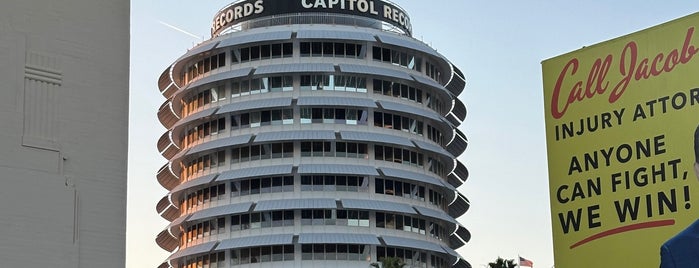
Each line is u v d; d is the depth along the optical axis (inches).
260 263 5452.8
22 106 2556.6
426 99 5935.0
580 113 2805.1
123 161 2689.5
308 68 5634.8
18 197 2500.0
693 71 2630.4
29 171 2529.5
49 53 2635.3
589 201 2743.6
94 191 2625.5
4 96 2529.5
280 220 5502.0
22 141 2534.5
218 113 5679.1
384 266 4598.9
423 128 5885.8
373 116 5708.7
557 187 2810.0
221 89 5812.0
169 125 6333.7
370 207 5492.1
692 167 2591.0
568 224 2770.7
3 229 2464.3
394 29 6087.6
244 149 5659.5
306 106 5629.9
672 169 2623.0
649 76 2704.2
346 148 5625.0
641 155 2682.1
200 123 5841.5
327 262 5423.2
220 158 5718.5
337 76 5713.6
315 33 5698.8
